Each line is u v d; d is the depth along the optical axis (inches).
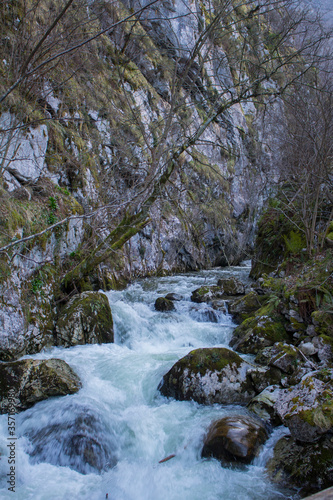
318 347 187.8
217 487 126.6
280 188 378.0
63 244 281.3
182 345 258.2
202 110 601.0
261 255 412.2
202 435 149.4
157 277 454.9
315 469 124.3
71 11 264.8
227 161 665.6
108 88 426.0
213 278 460.4
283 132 347.6
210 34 271.1
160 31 497.7
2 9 249.8
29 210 236.7
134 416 167.9
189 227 475.8
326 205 319.9
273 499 119.0
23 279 219.0
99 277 344.8
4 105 224.1
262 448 140.6
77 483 133.0
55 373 177.3
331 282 217.6
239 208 669.3
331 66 278.7
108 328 251.1
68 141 338.3
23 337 206.4
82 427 151.9
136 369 207.0
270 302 251.8
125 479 135.0
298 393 148.3
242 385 179.2
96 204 320.2
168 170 267.9
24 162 254.4
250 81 272.7
